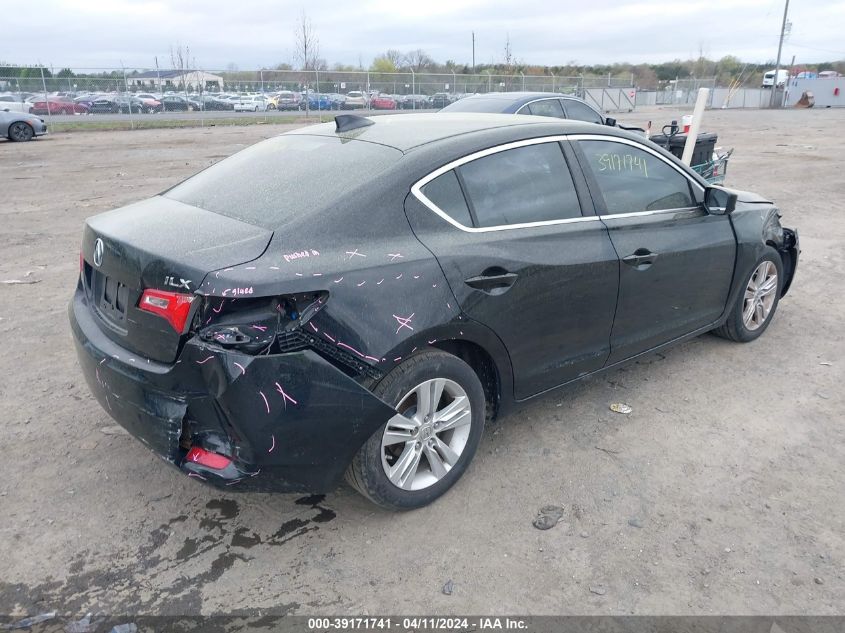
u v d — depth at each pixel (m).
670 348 4.71
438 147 3.35
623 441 3.89
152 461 3.71
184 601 2.75
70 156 17.22
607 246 3.78
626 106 39.53
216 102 32.31
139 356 2.89
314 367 2.73
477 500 3.38
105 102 29.92
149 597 2.77
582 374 3.94
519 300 3.38
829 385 4.56
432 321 3.01
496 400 3.58
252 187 3.36
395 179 3.13
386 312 2.89
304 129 4.19
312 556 3.00
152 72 30.73
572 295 3.62
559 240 3.58
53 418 4.14
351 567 2.93
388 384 2.96
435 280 3.05
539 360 3.63
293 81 33.41
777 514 3.26
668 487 3.47
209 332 2.62
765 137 22.09
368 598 2.76
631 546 3.04
